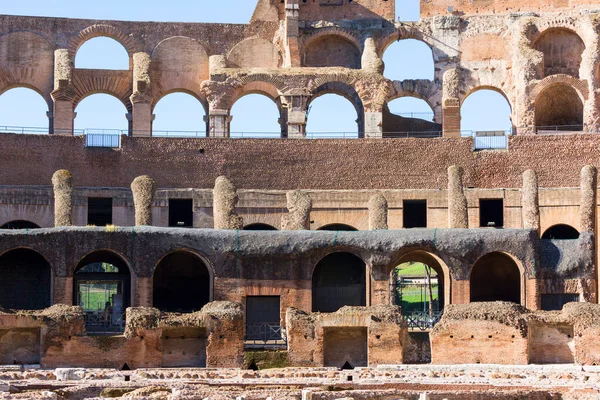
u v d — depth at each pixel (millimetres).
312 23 118688
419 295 112250
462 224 94562
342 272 90188
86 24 115188
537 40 116062
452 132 109188
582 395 62875
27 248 85812
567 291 87750
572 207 100938
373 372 72500
